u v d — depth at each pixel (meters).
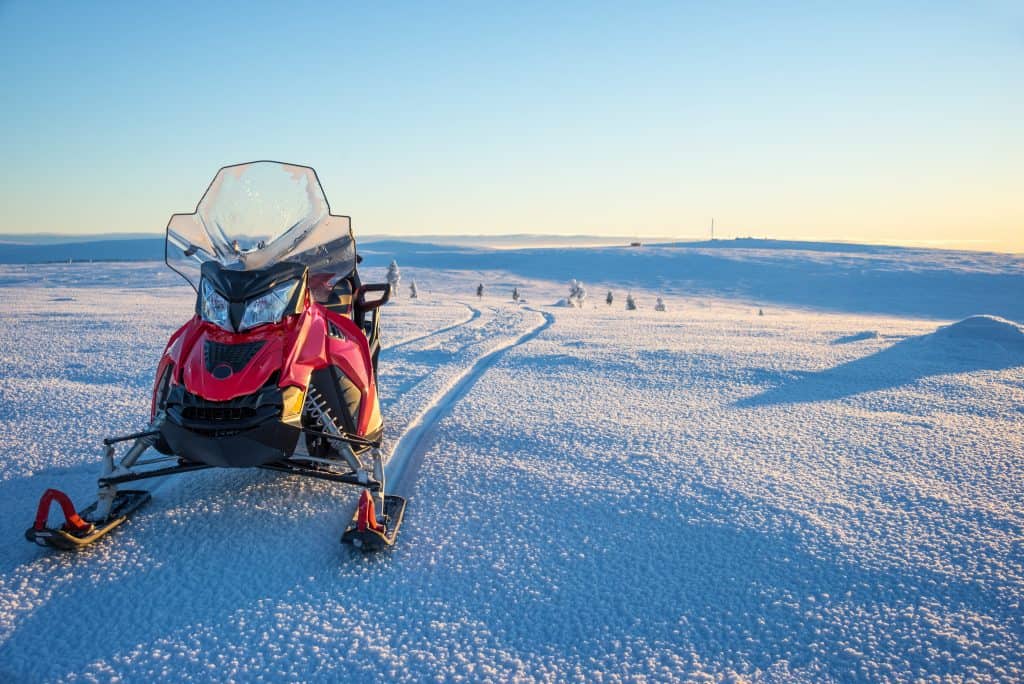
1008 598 3.26
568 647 2.92
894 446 5.69
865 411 7.01
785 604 3.24
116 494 4.00
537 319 19.14
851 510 4.28
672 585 3.43
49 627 2.97
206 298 3.98
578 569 3.59
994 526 4.04
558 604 3.26
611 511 4.30
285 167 4.70
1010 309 142.88
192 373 3.71
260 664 2.75
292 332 4.02
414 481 4.81
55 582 3.32
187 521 4.02
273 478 4.71
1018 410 7.00
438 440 5.78
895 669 2.76
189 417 3.64
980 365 9.79
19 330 13.31
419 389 7.88
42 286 72.94
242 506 4.25
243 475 4.76
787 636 3.00
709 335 14.24
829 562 3.62
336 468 4.61
